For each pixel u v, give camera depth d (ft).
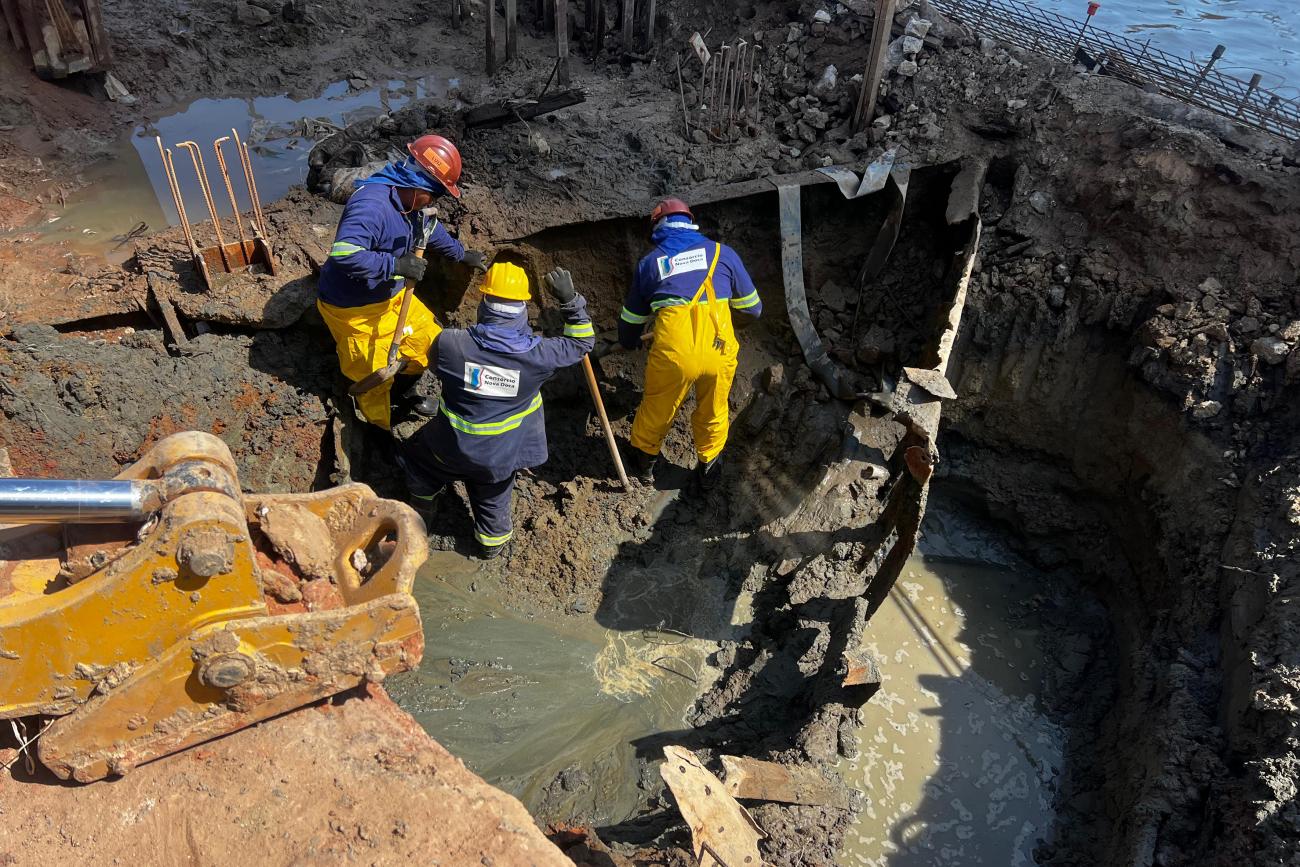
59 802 6.88
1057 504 17.65
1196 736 12.42
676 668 14.93
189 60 22.20
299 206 16.51
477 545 16.42
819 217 17.94
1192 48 28.27
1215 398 15.28
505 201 16.75
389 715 7.84
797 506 16.61
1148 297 16.37
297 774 7.17
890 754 14.49
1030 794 14.17
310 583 7.95
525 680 14.49
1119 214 16.78
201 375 14.28
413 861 6.65
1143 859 11.40
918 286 18.21
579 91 19.47
